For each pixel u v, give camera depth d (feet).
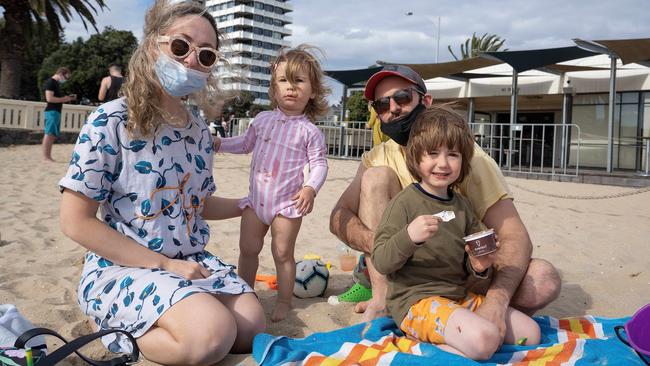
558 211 23.73
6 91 64.13
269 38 423.23
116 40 140.46
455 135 7.38
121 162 7.58
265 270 12.42
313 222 19.21
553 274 8.16
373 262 7.61
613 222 21.04
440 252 7.59
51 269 11.76
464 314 6.91
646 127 49.88
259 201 9.34
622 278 12.40
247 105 130.31
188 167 8.14
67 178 7.23
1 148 46.70
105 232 7.37
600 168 52.90
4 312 6.84
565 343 7.23
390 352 6.86
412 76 8.56
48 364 5.84
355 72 53.36
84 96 140.87
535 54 42.11
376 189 8.89
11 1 62.44
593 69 48.01
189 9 7.72
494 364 6.59
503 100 57.93
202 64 7.50
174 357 6.70
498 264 8.00
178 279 7.21
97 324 7.62
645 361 6.61
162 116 7.81
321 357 6.77
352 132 55.31
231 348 7.56
